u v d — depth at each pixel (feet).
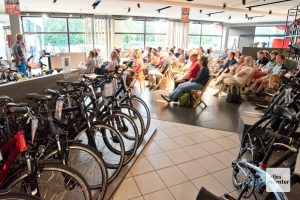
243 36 47.98
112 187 7.29
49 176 5.37
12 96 8.02
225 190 7.54
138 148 9.65
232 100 18.34
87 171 6.86
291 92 9.82
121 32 38.24
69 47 35.76
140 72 21.35
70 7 28.04
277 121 7.55
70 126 6.82
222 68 25.05
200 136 11.71
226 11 29.89
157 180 8.01
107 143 7.99
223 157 9.64
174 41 42.42
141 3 24.43
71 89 7.36
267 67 21.61
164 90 22.12
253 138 7.70
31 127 5.34
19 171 4.81
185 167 8.85
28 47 31.40
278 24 42.91
